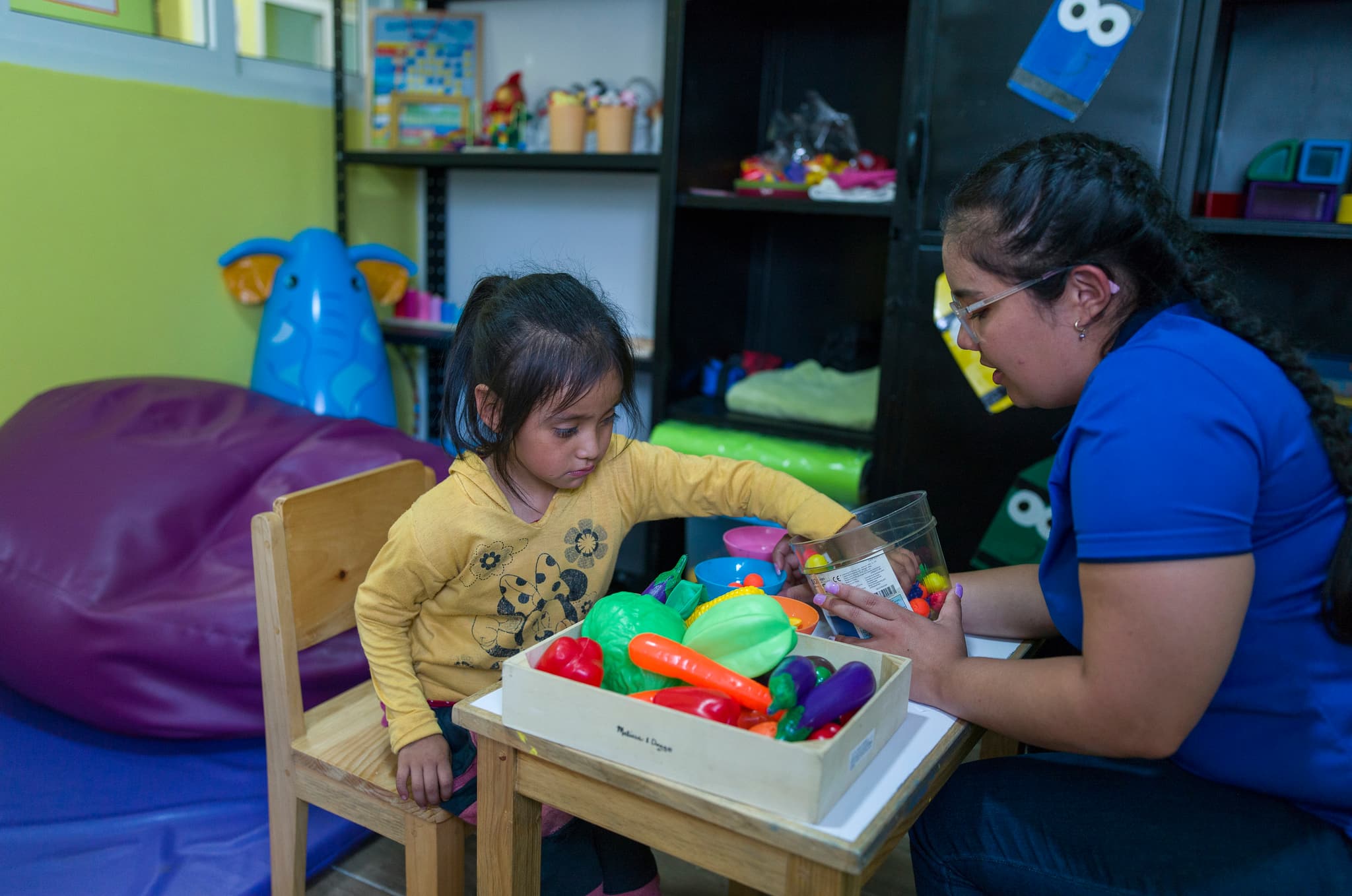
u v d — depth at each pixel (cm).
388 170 273
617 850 112
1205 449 76
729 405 217
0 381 194
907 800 73
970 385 187
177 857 137
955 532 194
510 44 268
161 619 153
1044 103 173
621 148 227
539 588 112
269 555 110
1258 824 88
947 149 182
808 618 96
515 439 102
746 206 204
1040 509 185
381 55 254
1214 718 90
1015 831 94
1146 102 167
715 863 74
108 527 163
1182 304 87
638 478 119
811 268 244
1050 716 81
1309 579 83
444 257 288
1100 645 78
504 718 81
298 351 219
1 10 186
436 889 106
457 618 114
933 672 89
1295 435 80
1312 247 186
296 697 115
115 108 206
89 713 159
